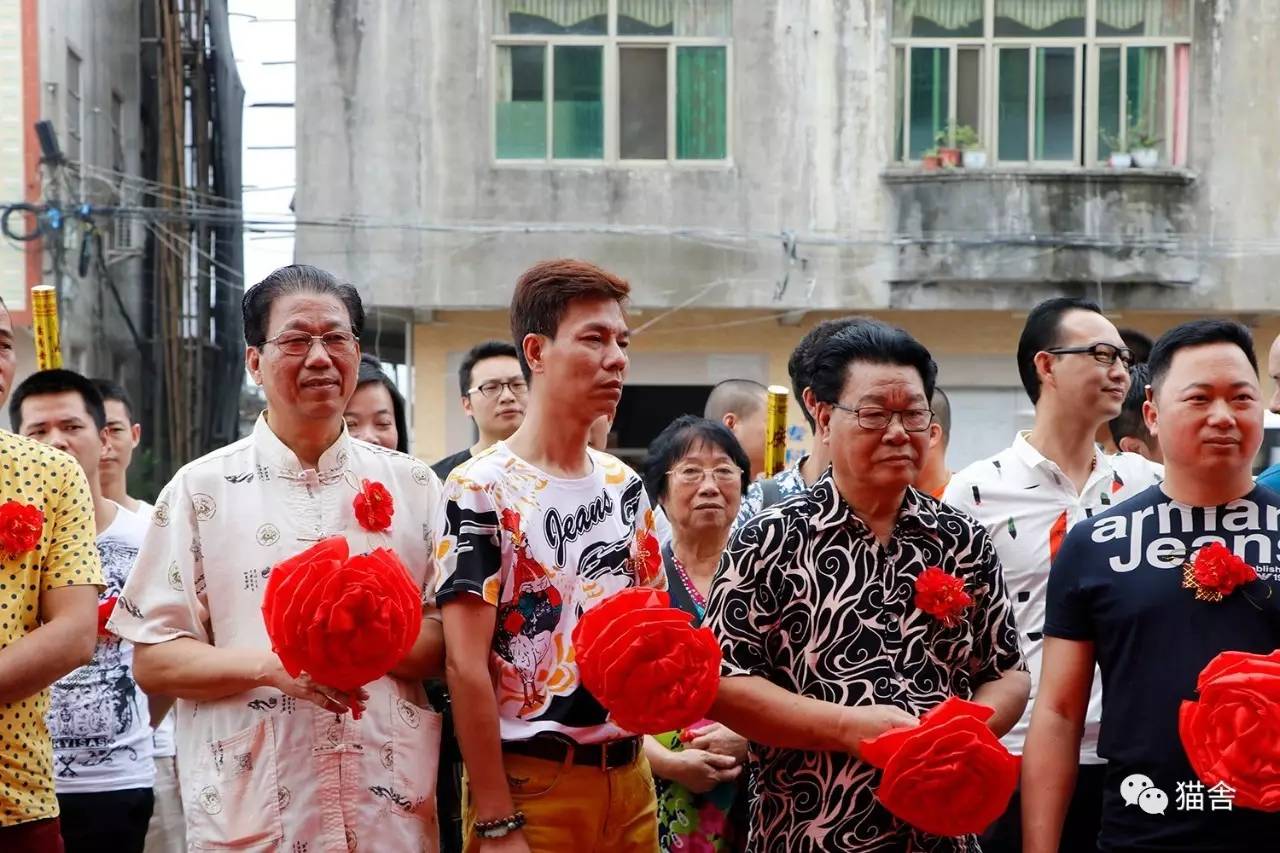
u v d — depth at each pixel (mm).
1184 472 3521
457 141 13195
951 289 13320
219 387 15758
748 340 13664
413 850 3592
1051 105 13438
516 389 5625
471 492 3568
